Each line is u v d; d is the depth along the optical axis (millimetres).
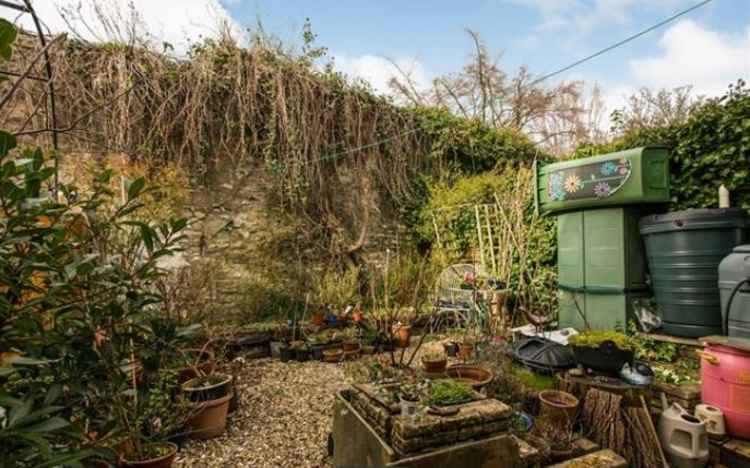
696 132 3141
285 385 3418
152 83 4547
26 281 1170
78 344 1411
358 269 5496
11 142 957
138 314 1587
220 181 5031
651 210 3361
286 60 5496
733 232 2795
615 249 3332
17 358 1086
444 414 1621
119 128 4293
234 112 5145
